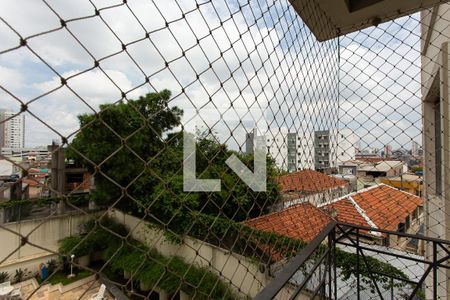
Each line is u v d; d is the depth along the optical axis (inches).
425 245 130.0
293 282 61.6
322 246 67.6
